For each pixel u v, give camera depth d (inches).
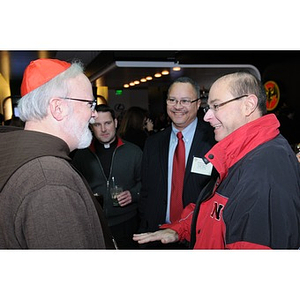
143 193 76.9
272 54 199.5
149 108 403.9
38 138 36.1
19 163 33.4
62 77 38.7
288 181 36.1
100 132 81.1
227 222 38.3
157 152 74.1
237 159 40.7
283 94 210.8
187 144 71.1
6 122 154.3
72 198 33.4
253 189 35.9
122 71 223.5
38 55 175.6
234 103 42.6
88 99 40.8
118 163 83.5
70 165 37.5
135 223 85.0
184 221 56.0
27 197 31.7
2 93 278.8
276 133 40.6
